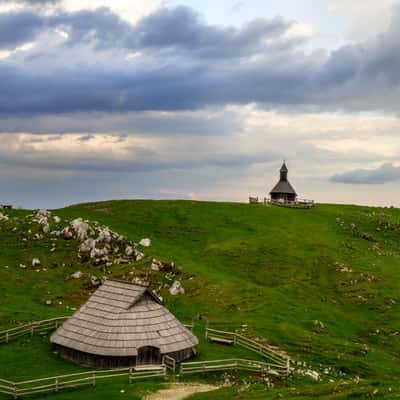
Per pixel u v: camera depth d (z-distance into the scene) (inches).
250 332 2812.5
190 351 2316.7
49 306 3152.1
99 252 3897.6
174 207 5502.0
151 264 3725.4
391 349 2935.5
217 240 4571.9
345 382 1904.5
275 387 2014.0
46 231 4205.2
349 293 3649.1
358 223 5354.3
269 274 3897.6
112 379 2000.5
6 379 2006.6
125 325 2201.0
